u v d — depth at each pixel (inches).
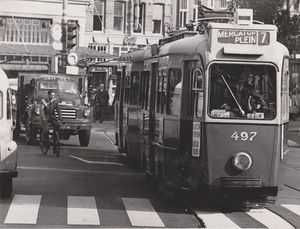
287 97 547.8
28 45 1939.0
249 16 512.1
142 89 729.6
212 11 689.6
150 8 2263.8
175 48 563.2
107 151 991.0
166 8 2281.0
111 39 2206.0
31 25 1984.5
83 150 988.6
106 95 1663.4
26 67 1844.2
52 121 884.0
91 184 639.1
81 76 1179.3
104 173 725.3
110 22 2203.5
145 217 483.5
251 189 509.7
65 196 562.6
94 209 507.8
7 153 529.3
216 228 448.1
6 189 539.5
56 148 876.0
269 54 510.6
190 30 631.8
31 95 1066.1
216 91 507.5
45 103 888.3
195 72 518.0
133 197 570.9
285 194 621.3
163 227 449.4
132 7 2234.3
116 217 479.8
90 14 2164.1
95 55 1674.5
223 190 504.7
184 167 528.7
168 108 568.1
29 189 591.8
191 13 2300.7
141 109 725.9
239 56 508.7
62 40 1283.2
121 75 904.9
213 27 509.4
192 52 525.0
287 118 551.2
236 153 502.9
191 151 518.6
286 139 544.4
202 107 508.1
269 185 506.3
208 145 503.8
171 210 516.4
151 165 643.5
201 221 472.4
